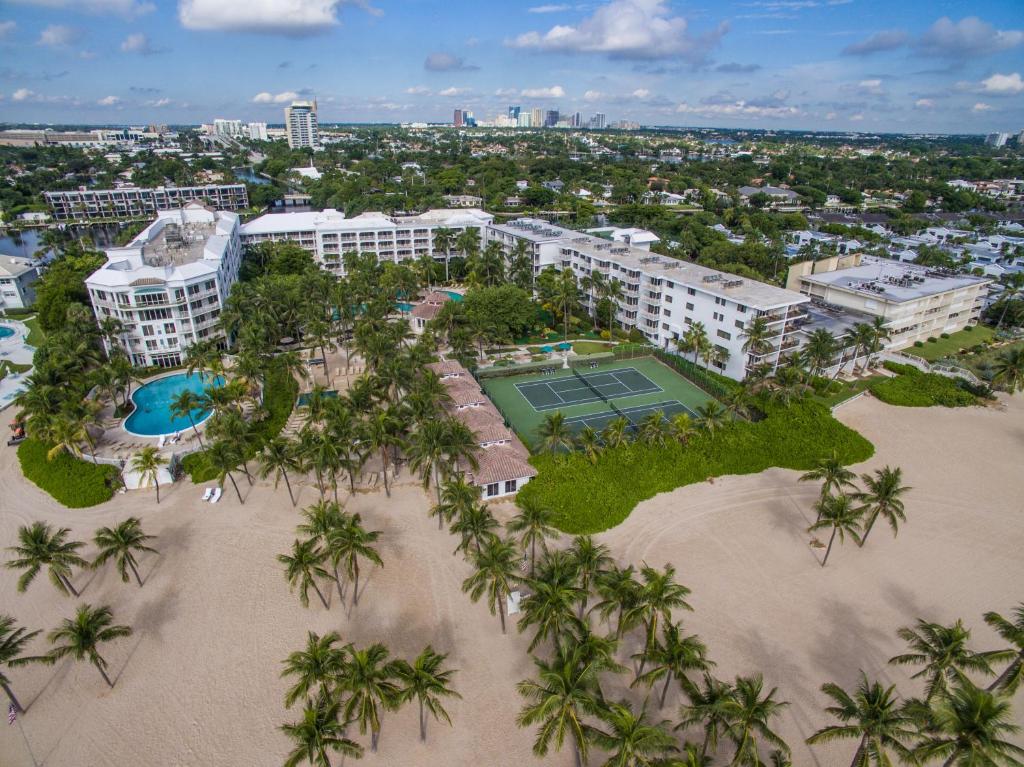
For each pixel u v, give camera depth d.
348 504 78.19
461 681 54.72
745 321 113.75
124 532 61.16
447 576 66.69
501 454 81.38
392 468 85.44
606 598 52.91
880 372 124.44
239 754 48.47
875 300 133.75
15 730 49.97
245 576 66.38
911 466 89.75
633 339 139.62
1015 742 49.75
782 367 102.38
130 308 111.44
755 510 78.44
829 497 71.50
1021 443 96.94
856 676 55.44
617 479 81.31
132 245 137.75
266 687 53.88
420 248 195.12
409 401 82.69
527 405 108.06
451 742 49.56
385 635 59.16
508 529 61.88
